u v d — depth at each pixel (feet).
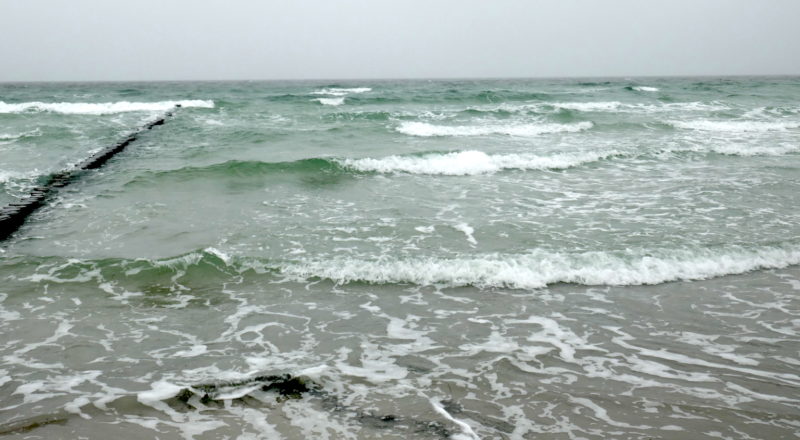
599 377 13.69
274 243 23.94
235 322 16.96
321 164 38.93
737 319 16.88
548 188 34.32
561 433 11.38
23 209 28.14
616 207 29.53
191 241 24.18
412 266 20.61
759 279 19.84
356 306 18.12
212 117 73.05
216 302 18.38
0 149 47.50
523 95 102.58
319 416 11.94
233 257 21.29
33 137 53.72
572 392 13.01
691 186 34.17
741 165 40.83
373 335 16.10
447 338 15.88
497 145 50.06
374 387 13.19
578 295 18.74
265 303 18.33
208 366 14.23
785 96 106.93
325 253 22.67
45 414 11.87
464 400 12.64
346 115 71.82
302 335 16.10
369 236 24.88
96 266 20.70
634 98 104.27
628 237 24.34
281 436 11.20
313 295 18.95
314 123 66.44
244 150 47.21
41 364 14.23
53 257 21.48
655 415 12.06
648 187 34.19
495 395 12.87
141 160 42.80
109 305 17.98
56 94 127.65
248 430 11.41
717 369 14.06
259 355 14.85
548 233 25.05
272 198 31.83
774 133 57.82
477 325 16.70
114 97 114.42
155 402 12.45
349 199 31.81
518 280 19.74
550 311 17.58
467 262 20.75
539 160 41.47
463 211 29.04
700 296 18.53
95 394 12.77
